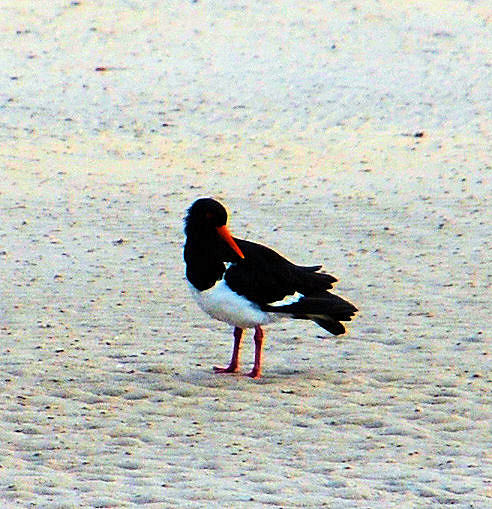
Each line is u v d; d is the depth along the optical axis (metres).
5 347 12.68
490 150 25.17
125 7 39.62
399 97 31.03
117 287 15.26
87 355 12.42
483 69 34.25
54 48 35.22
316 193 21.19
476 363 12.03
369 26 38.84
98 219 19.17
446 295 14.72
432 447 9.71
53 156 24.64
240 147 25.88
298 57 35.09
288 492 8.61
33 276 15.75
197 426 10.33
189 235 11.45
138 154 25.11
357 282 15.35
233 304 11.44
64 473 9.10
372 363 12.13
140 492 8.62
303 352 12.59
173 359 12.34
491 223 18.66
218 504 8.34
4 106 29.11
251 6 40.44
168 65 33.91
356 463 9.32
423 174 22.81
